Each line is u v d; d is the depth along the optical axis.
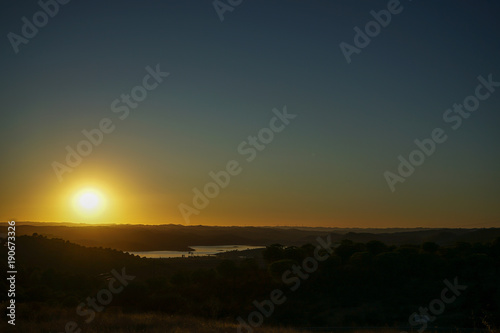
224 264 60.06
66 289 61.75
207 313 44.19
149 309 45.72
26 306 29.16
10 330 21.03
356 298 49.12
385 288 51.62
